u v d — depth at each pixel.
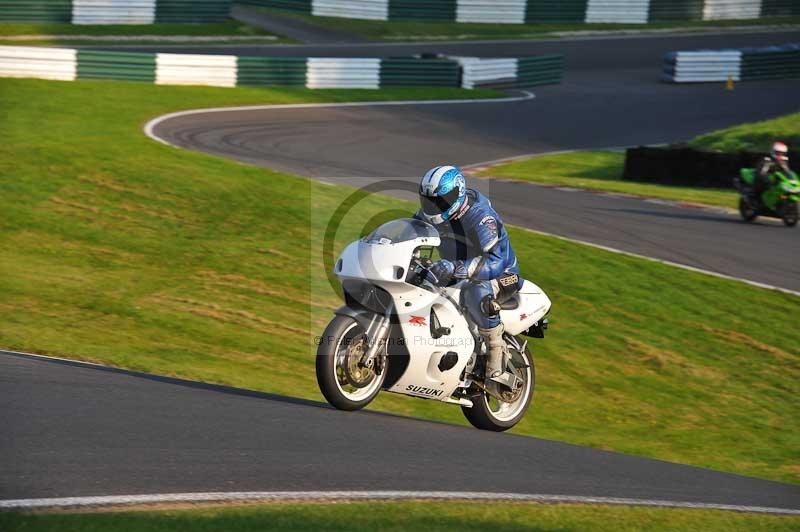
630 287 44.06
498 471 19.45
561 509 16.77
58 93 83.81
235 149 71.06
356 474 17.52
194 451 17.69
